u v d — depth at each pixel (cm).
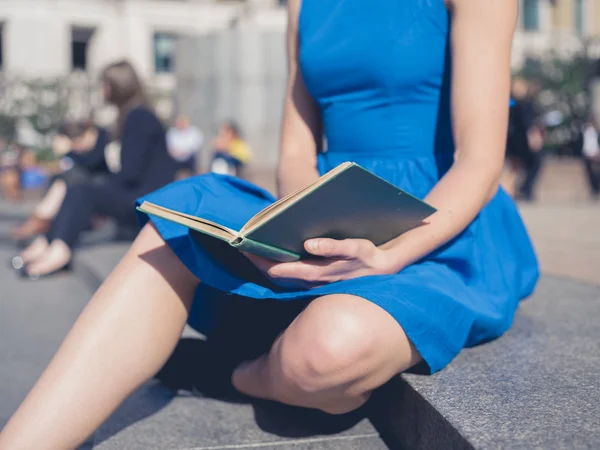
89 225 450
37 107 1781
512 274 183
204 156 1241
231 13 2664
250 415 175
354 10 172
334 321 135
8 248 571
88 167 517
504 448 117
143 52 2598
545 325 198
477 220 174
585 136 1161
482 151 159
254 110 1179
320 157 186
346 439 162
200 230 133
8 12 2473
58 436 141
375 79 171
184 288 155
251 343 180
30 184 1240
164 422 172
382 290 141
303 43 180
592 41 1719
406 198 136
